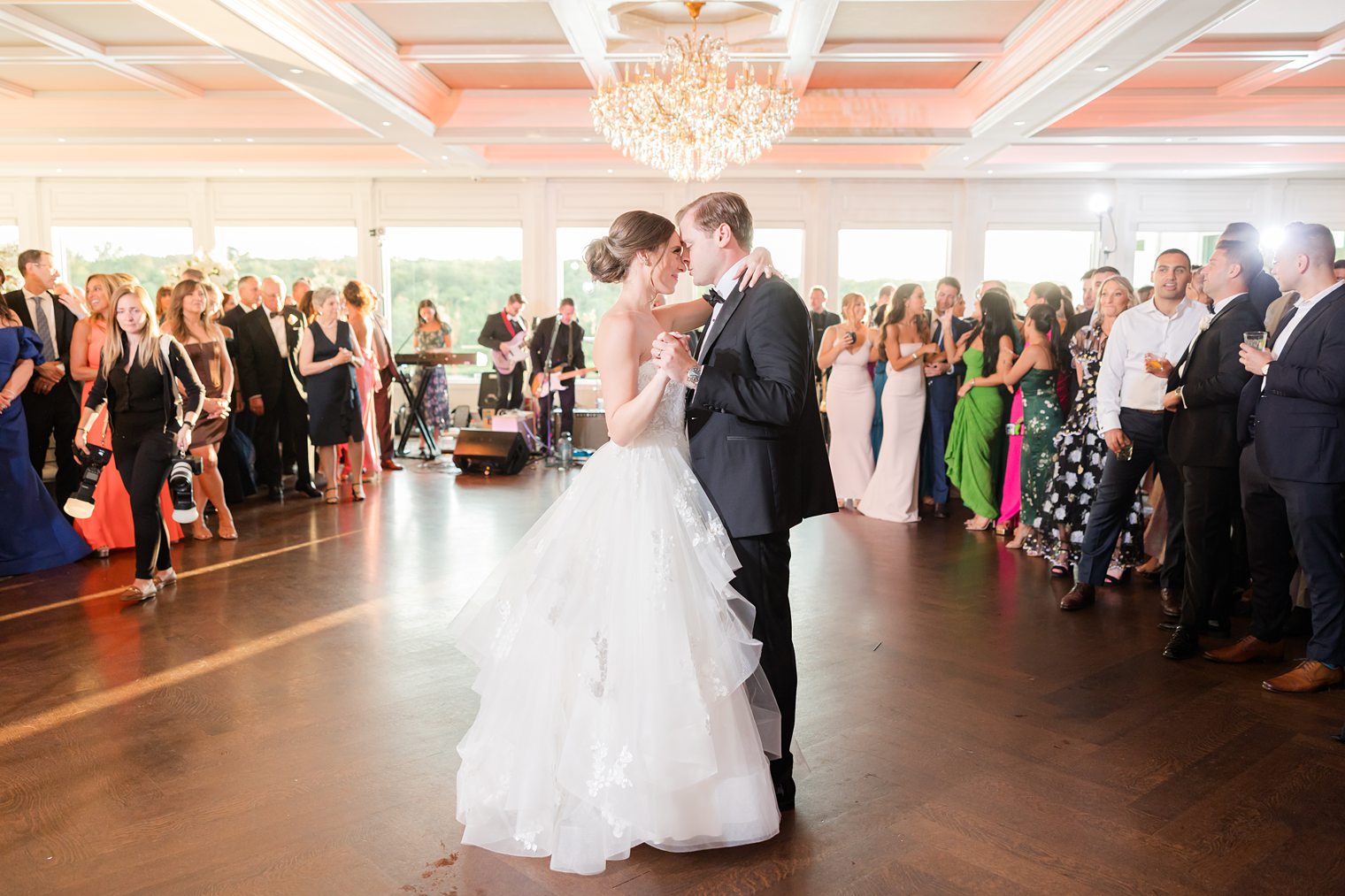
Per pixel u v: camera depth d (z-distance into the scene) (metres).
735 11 6.95
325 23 6.28
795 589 4.53
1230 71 7.93
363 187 11.54
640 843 2.27
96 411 4.19
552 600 2.20
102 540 5.04
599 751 2.12
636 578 2.15
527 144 9.66
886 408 6.33
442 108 8.95
